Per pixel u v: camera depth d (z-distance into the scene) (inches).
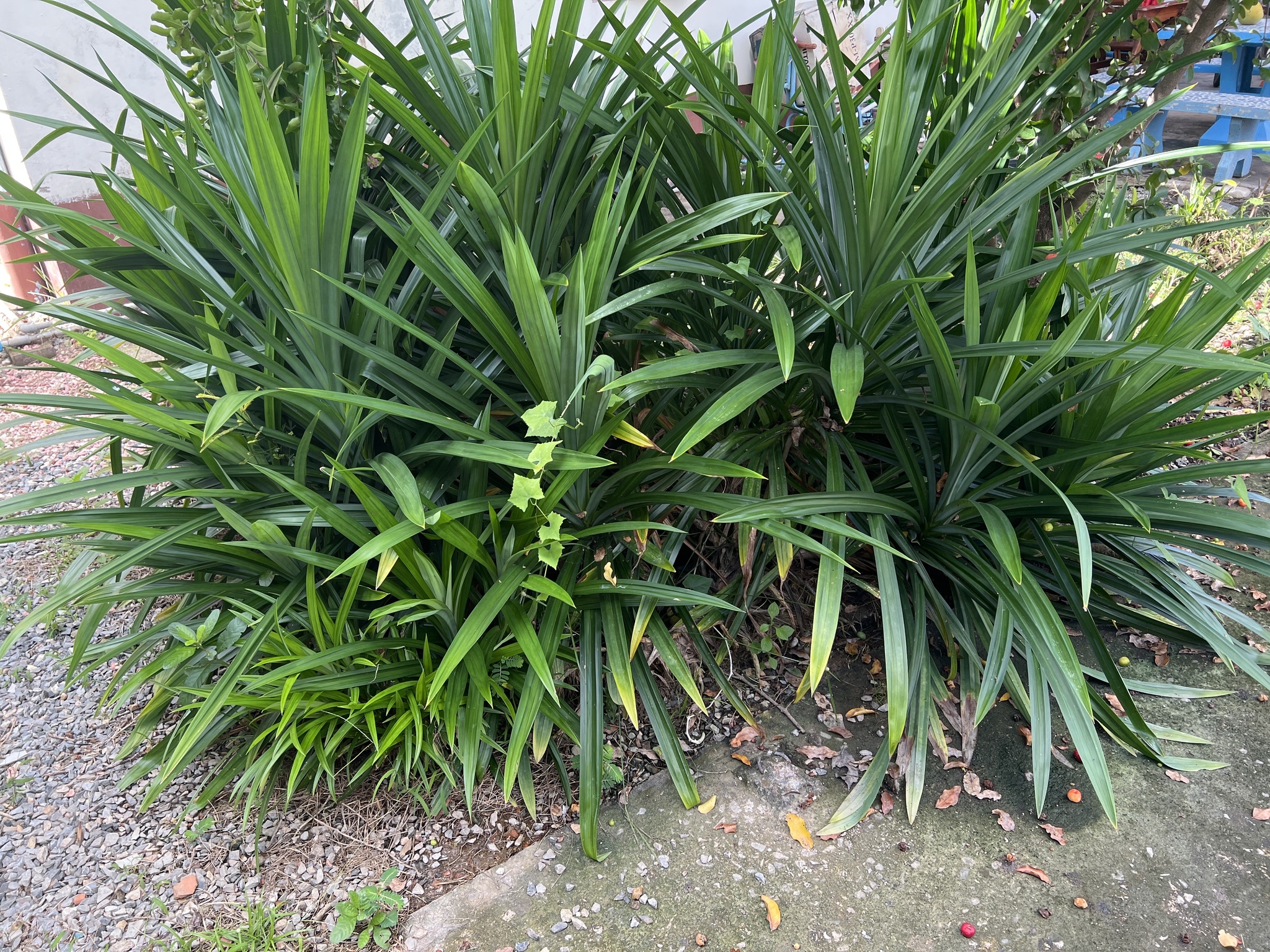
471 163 77.1
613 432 72.4
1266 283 151.0
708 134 89.4
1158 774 77.9
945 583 94.4
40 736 88.0
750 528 82.7
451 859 74.0
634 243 77.1
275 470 77.3
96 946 67.4
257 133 58.9
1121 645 91.7
